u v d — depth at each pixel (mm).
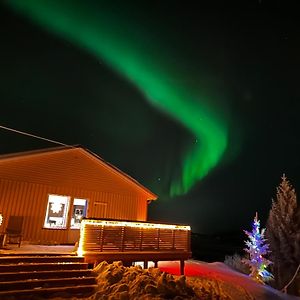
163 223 11703
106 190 15961
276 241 16500
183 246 12062
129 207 16656
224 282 11273
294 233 16125
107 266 9180
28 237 13117
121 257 10266
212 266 14945
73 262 9273
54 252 9688
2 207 12742
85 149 15352
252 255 14812
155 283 8234
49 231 13750
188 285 9203
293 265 15609
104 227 10203
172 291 8039
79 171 15227
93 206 15312
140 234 11016
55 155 14633
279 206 17281
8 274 7906
